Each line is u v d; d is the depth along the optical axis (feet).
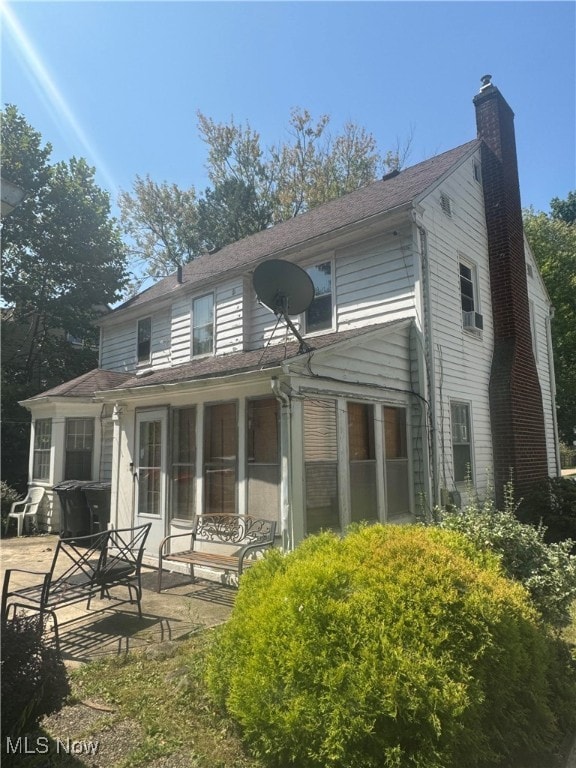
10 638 9.33
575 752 9.61
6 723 8.69
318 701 8.20
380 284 28.63
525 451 33.40
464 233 32.73
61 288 58.08
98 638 14.78
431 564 9.87
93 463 39.34
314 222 38.99
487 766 8.66
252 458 21.58
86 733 9.67
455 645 8.69
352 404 22.93
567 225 86.33
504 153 35.99
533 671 9.62
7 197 10.77
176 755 8.95
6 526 36.86
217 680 10.22
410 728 7.86
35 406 40.50
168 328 43.34
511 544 14.71
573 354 75.46
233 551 21.17
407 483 26.05
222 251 51.75
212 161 90.33
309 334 31.60
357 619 8.87
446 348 28.99
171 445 25.45
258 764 8.64
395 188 34.68
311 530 19.66
